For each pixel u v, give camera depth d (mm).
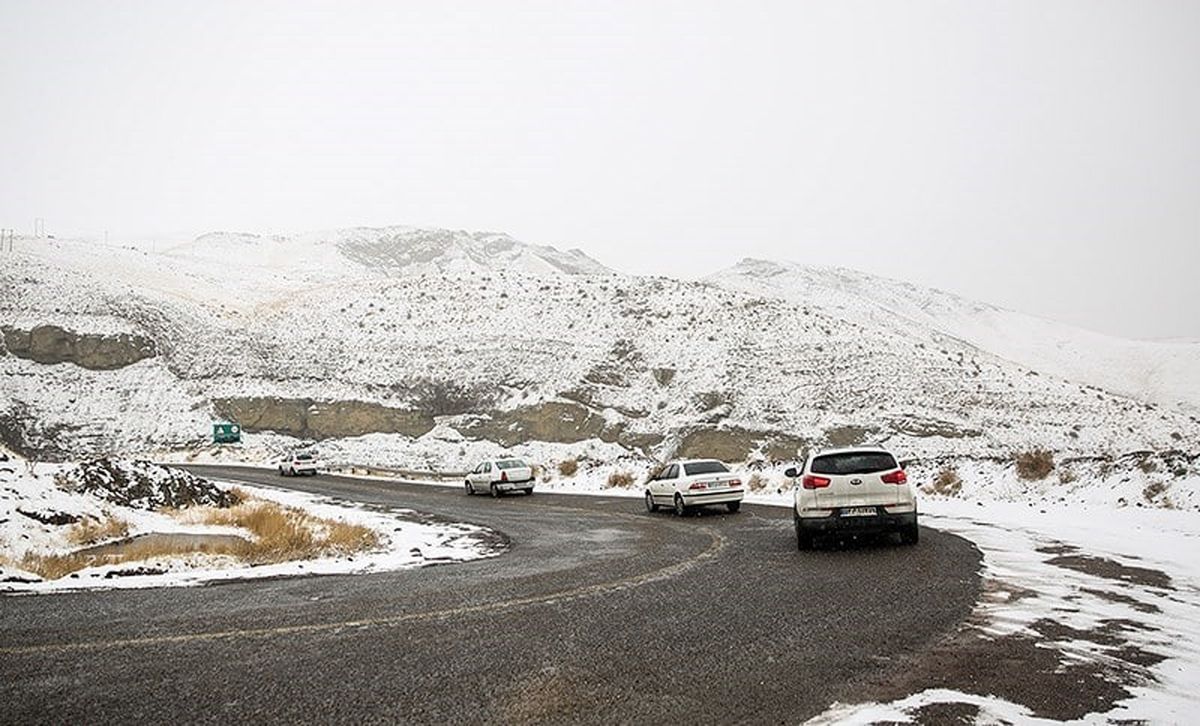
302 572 13516
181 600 10516
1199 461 21969
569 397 65625
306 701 6121
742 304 81812
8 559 14438
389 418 67188
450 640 8117
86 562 14492
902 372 66875
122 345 71188
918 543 15539
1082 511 19828
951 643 7793
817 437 57219
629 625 8820
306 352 77062
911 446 55656
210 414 67375
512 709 5941
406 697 6223
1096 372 146500
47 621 9031
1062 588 10570
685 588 11242
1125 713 5727
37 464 21984
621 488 39500
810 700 6113
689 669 7004
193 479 26031
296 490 38719
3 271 79000
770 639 8086
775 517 22984
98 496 21453
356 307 89125
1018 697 6105
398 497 35312
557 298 88500
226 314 87188
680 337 75375
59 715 5785
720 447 57250
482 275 100000
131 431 63969
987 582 11125
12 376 65312
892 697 6156
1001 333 175750
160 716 5773
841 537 16891
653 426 63156
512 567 13906
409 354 76250
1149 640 7816
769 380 65688
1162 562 12500
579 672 6918
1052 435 58688
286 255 179375
